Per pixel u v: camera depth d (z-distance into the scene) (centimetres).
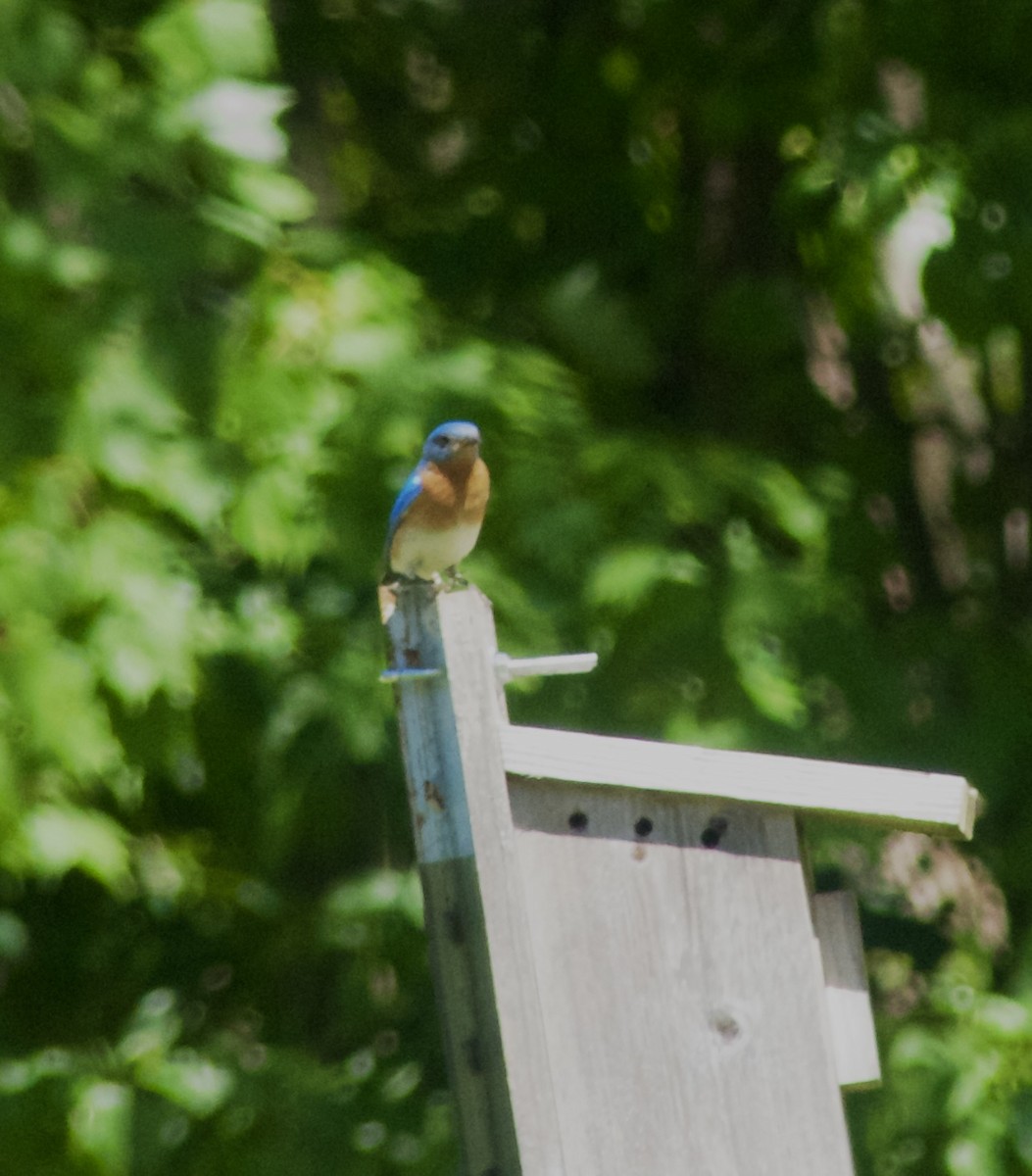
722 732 1114
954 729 1270
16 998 1275
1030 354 1399
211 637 1054
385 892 1181
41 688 984
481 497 951
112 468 1022
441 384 1097
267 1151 1114
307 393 1073
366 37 1391
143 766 1080
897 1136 1086
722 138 1308
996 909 1313
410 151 1480
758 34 1313
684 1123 717
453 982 742
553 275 1396
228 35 1058
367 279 1109
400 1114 1157
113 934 1303
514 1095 701
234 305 1088
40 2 1038
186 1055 1130
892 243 1270
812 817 740
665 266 1400
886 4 1230
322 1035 1265
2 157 1043
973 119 1202
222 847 1262
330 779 1218
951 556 1434
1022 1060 1096
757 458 1203
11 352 1041
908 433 1436
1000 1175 1059
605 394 1330
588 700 1138
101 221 1037
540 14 1431
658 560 1103
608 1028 721
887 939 1315
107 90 1046
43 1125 1080
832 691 1213
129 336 1052
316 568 1181
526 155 1429
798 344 1371
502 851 713
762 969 722
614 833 727
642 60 1369
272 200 1070
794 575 1175
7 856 1000
